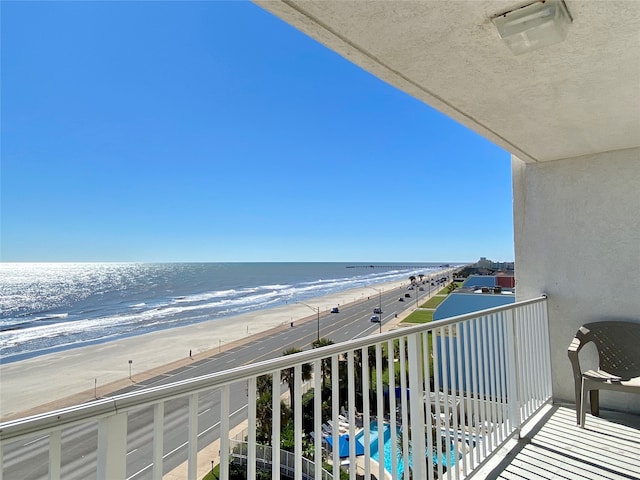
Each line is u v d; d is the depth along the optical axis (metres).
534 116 2.38
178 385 0.92
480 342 2.27
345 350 1.41
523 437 2.53
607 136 2.77
